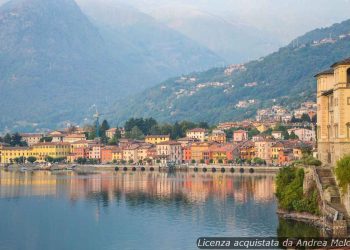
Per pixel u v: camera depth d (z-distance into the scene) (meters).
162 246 194.12
